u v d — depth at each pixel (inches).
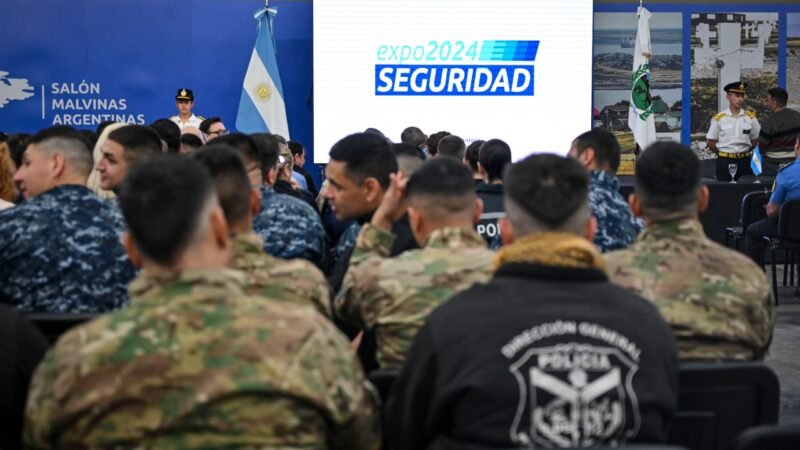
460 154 263.1
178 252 76.6
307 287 112.6
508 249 87.1
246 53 458.0
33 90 444.1
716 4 483.8
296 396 73.4
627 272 111.5
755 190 390.9
